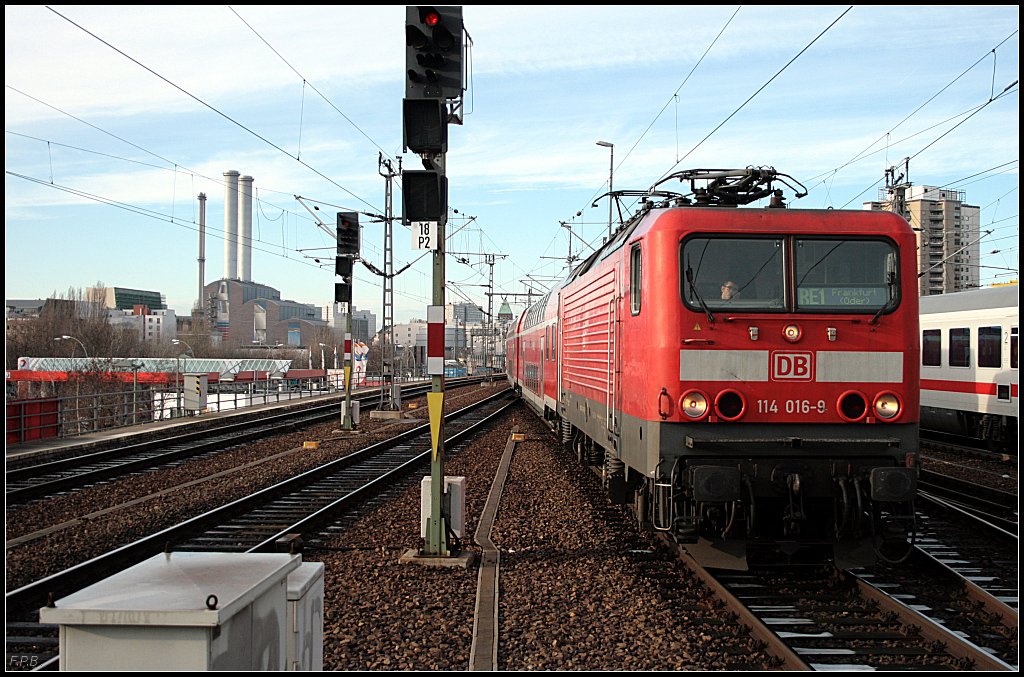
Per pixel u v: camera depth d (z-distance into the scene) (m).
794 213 7.98
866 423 7.72
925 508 11.48
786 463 7.60
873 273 7.94
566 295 16.09
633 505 9.73
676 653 5.86
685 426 7.70
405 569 8.17
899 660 5.76
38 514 11.39
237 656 3.52
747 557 8.55
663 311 7.80
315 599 4.41
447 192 8.61
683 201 9.55
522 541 9.41
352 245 22.73
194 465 16.53
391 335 29.23
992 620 6.73
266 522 11.01
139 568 3.91
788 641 6.17
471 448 19.53
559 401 17.48
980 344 18.23
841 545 7.75
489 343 95.88
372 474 15.47
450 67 8.05
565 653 5.84
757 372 7.71
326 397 41.50
